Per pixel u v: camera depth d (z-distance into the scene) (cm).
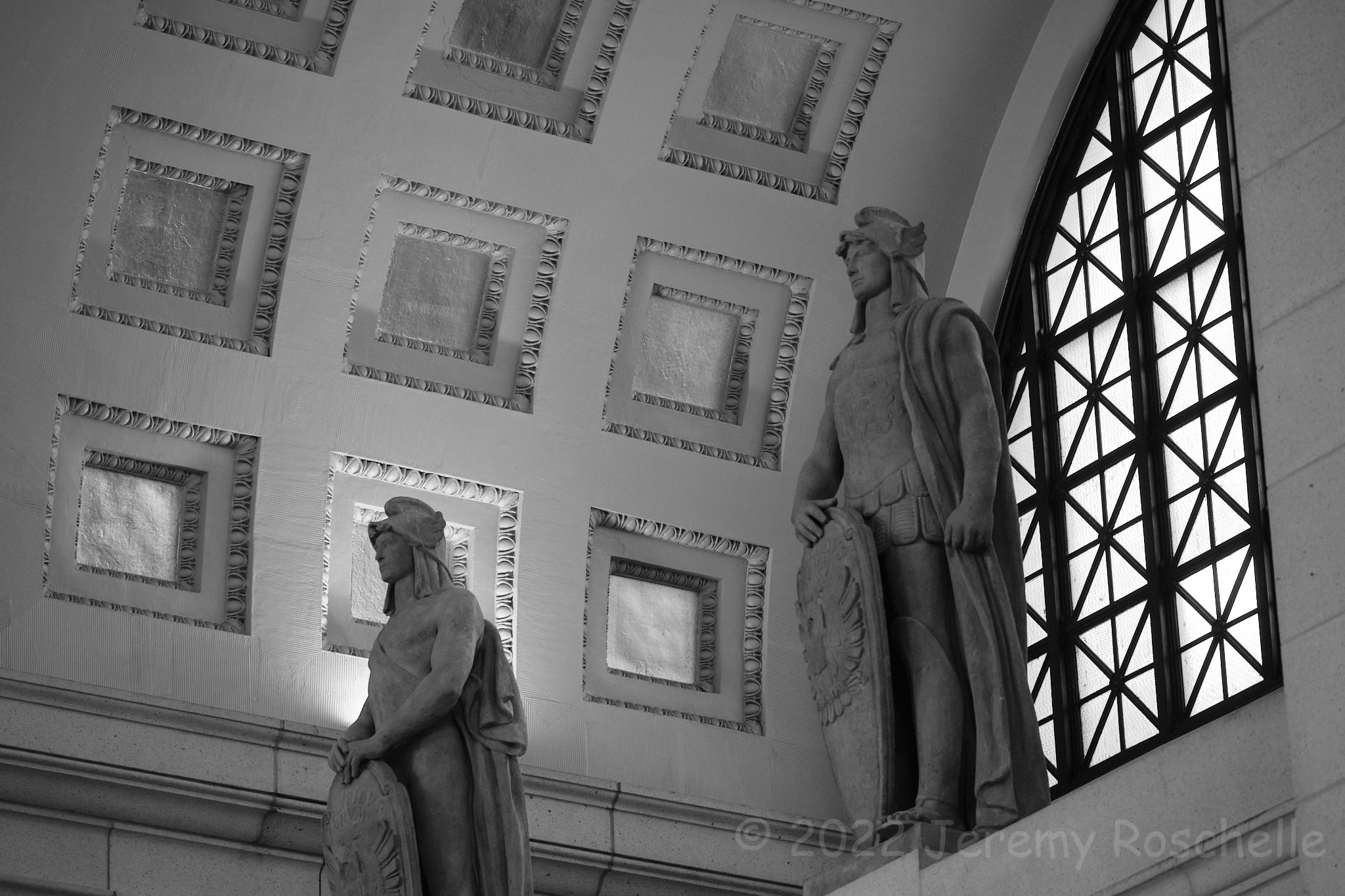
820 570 794
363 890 854
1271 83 698
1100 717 1214
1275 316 675
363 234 1232
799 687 1280
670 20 1245
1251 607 1130
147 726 1089
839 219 1310
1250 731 645
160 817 1074
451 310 1264
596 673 1245
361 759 870
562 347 1270
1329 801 606
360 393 1227
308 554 1200
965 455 786
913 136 1309
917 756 768
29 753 1049
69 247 1170
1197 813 648
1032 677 1266
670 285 1293
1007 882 691
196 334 1200
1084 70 1320
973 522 770
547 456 1259
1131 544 1223
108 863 1055
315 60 1202
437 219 1248
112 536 1179
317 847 1103
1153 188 1263
